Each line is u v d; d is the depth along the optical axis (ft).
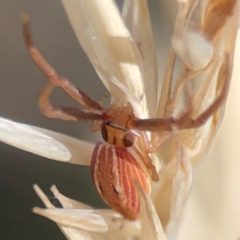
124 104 0.17
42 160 0.21
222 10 0.16
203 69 0.16
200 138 0.17
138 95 0.17
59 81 0.16
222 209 0.20
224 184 0.19
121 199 0.17
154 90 0.18
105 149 0.17
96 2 0.17
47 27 0.20
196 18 0.16
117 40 0.17
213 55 0.16
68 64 0.20
